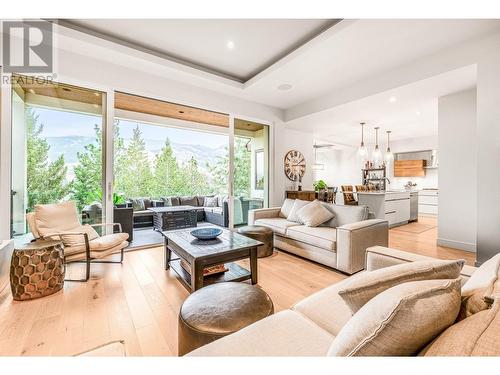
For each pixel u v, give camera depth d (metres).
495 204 2.52
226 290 1.40
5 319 1.74
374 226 2.72
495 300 0.66
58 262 2.16
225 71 3.77
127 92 3.31
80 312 1.84
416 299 0.62
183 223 5.08
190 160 6.89
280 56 3.29
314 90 4.07
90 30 2.74
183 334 1.17
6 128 2.60
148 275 2.57
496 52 2.46
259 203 4.95
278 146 5.12
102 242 2.49
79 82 2.96
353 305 0.87
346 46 2.71
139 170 6.09
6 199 2.59
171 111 5.25
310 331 1.00
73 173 3.11
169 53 3.23
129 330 1.64
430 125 5.56
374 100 3.77
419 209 7.58
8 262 2.24
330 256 2.70
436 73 2.86
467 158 3.54
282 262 3.01
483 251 2.61
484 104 2.55
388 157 6.32
